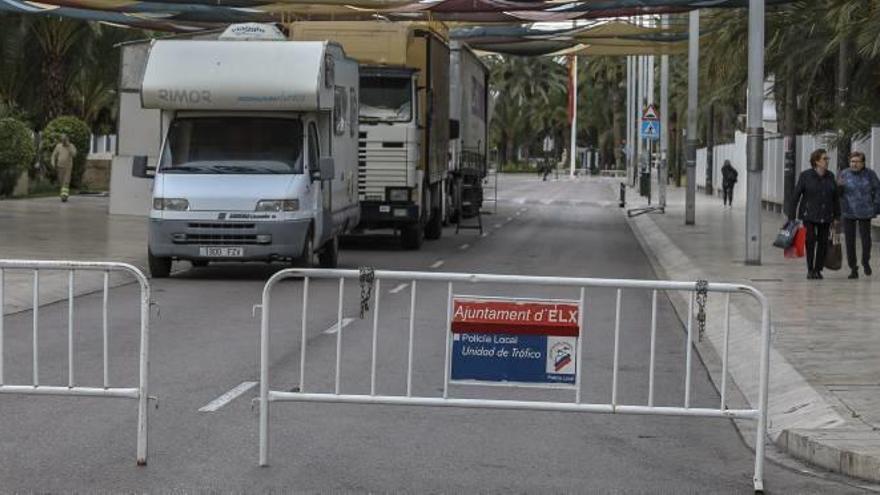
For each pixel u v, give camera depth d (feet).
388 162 92.53
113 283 67.21
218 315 54.85
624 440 31.45
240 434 31.09
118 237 94.89
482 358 27.89
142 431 27.84
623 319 56.08
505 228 127.54
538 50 158.61
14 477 26.68
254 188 67.97
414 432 31.78
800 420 33.68
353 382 38.58
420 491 26.09
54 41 159.33
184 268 77.15
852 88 104.32
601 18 113.80
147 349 27.96
